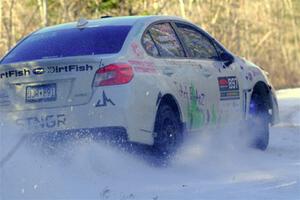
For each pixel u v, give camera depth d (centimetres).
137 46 1861
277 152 2264
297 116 3269
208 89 2048
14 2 5353
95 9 5756
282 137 2631
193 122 1981
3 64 1831
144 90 1789
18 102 1791
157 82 1838
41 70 1780
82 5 5753
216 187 1662
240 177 1798
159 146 1834
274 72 7212
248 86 2228
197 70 2023
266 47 7300
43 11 5250
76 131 1753
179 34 2039
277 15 7562
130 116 1744
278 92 4688
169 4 6138
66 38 1922
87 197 1543
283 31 7575
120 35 1883
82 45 1878
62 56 1859
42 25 5228
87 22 1977
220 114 2100
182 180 1745
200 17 6519
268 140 2336
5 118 1794
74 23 1995
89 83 1756
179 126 1922
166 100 1878
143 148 1814
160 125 1839
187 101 1952
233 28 6769
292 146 2402
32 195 1562
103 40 1873
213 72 2086
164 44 1959
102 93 1747
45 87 1778
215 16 6612
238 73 2197
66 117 1761
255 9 7344
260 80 2300
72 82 1764
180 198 1534
